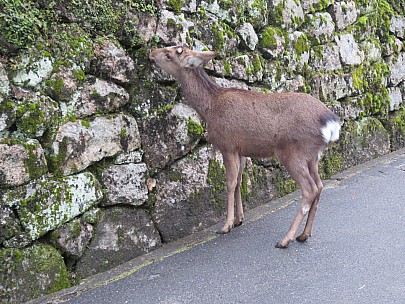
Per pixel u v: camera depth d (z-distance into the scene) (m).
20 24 3.67
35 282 3.67
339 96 6.88
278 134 4.42
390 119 7.94
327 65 6.73
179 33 4.87
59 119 3.91
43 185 3.76
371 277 3.75
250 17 5.71
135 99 4.49
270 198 5.81
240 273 3.94
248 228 4.94
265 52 5.84
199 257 4.29
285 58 6.05
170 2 4.82
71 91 3.97
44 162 3.77
